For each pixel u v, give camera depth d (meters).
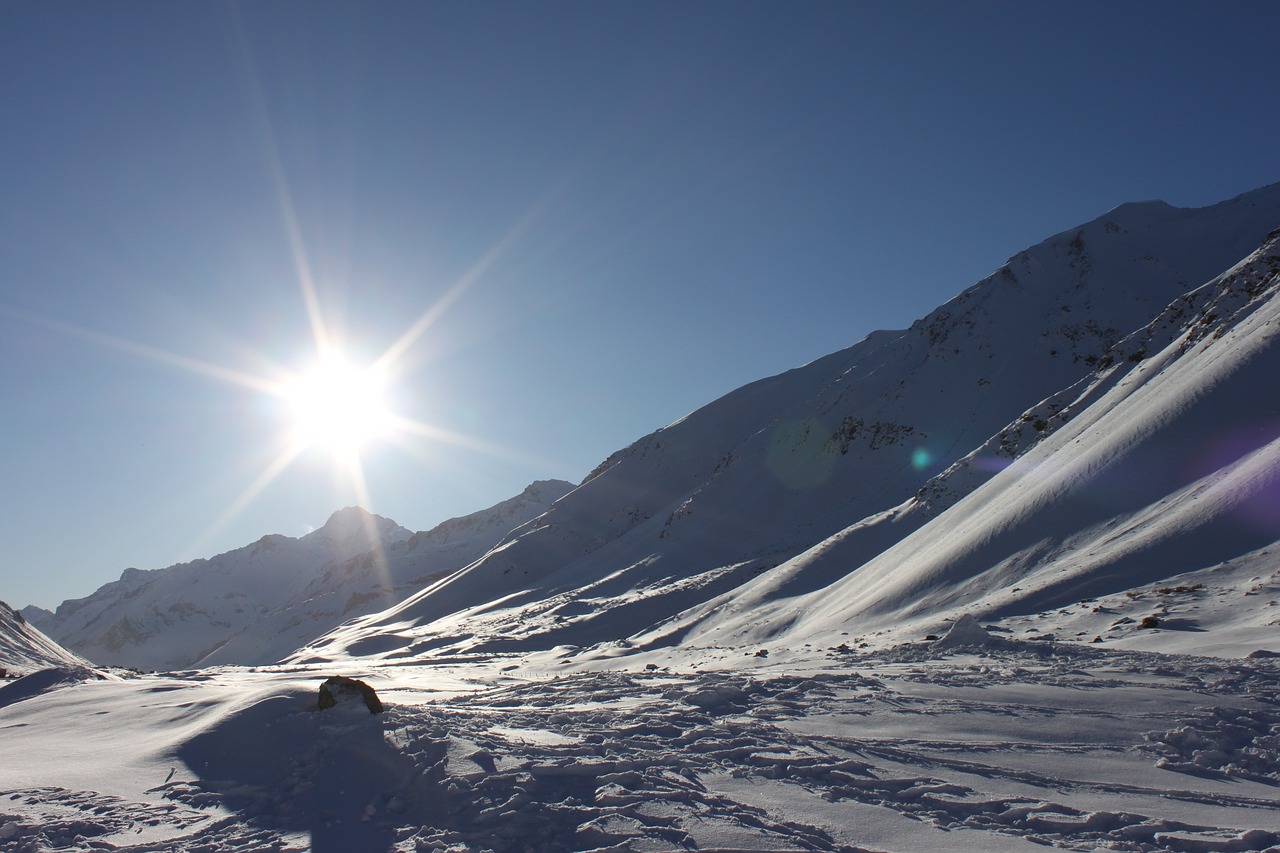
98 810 8.66
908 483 120.00
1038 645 20.20
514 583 176.25
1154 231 165.88
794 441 156.75
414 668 68.19
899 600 46.88
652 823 7.47
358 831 7.93
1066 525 43.59
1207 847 6.96
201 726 11.61
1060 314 145.25
